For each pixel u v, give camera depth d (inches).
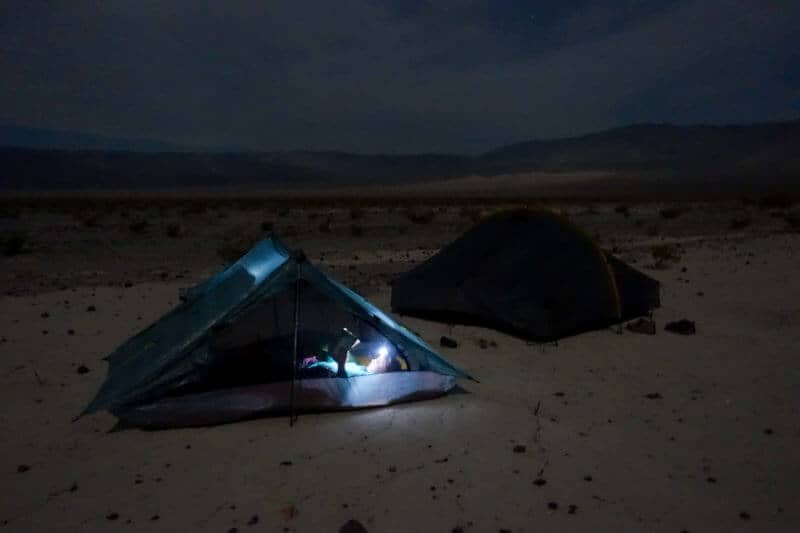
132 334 371.9
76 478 194.5
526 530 167.3
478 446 217.3
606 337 365.1
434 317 405.7
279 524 168.9
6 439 223.9
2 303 462.6
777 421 242.8
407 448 215.0
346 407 247.3
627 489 189.6
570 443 221.3
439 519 171.9
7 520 171.8
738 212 1505.9
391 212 1528.1
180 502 179.9
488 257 393.1
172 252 787.4
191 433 227.1
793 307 437.4
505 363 314.3
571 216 1435.8
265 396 238.2
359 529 164.9
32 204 2001.7
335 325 273.1
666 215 1362.0
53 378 291.1
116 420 240.4
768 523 172.1
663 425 239.1
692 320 409.1
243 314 241.9
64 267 657.6
